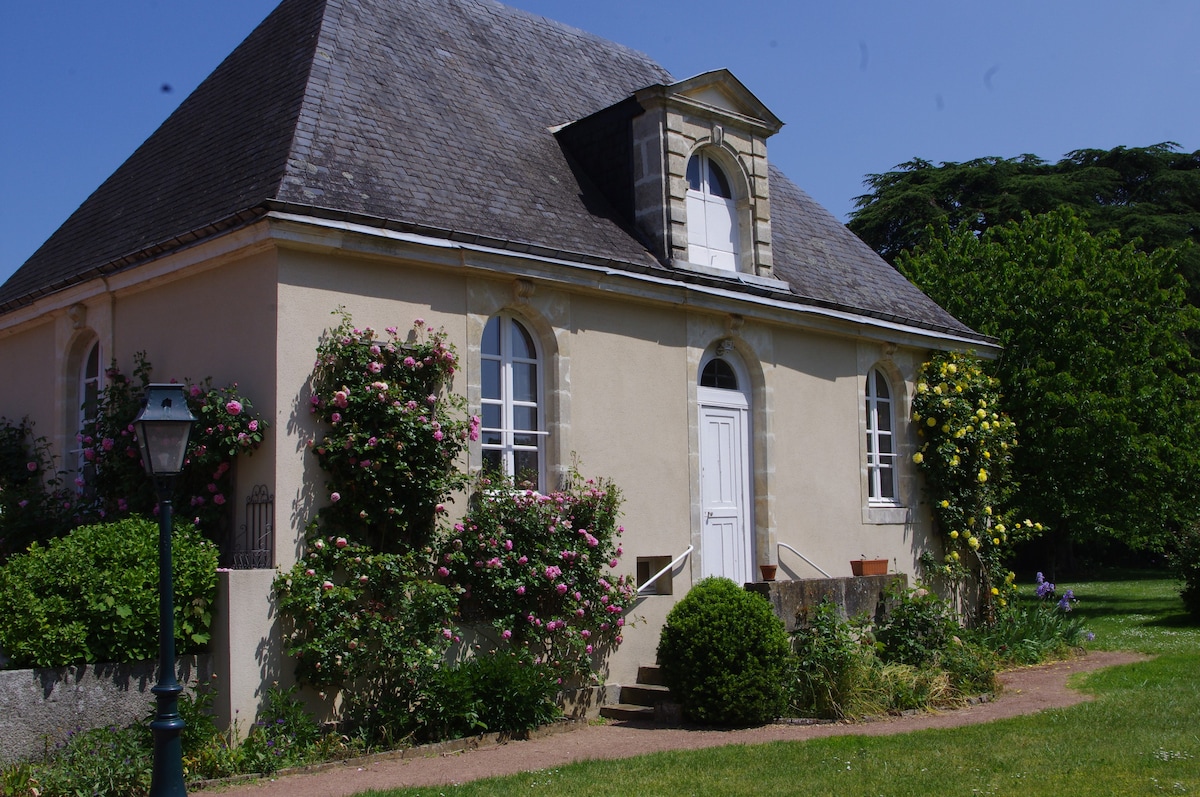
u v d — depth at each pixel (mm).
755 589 10852
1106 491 19688
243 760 7898
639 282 11547
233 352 9484
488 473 10242
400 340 9727
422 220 9977
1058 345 19938
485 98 13000
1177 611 19547
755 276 13273
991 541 16094
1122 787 7004
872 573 12953
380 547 9320
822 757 8062
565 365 11070
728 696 9562
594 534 10703
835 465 14219
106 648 7910
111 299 11219
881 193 37562
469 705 9016
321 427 9211
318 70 11031
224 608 8375
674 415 12180
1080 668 12820
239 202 9648
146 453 6707
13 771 7109
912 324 15102
